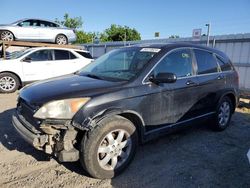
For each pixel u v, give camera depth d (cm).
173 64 400
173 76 349
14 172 333
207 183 325
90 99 304
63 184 309
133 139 339
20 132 321
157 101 365
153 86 361
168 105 382
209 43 1152
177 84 394
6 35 1198
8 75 897
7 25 1199
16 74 909
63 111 293
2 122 528
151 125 365
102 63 437
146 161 376
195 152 414
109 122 310
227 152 419
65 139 292
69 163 360
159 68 377
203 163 377
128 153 338
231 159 394
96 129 300
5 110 631
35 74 942
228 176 343
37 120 300
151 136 371
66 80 373
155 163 371
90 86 329
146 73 360
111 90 323
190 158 392
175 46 414
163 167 361
